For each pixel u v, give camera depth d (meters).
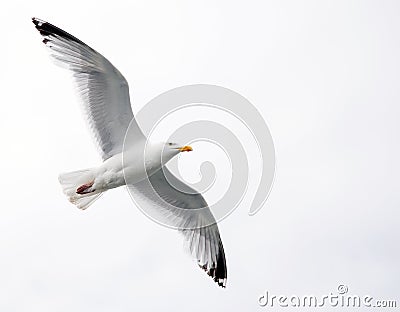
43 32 13.12
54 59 13.20
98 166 13.49
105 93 13.09
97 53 12.62
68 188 13.62
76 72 13.15
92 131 13.49
